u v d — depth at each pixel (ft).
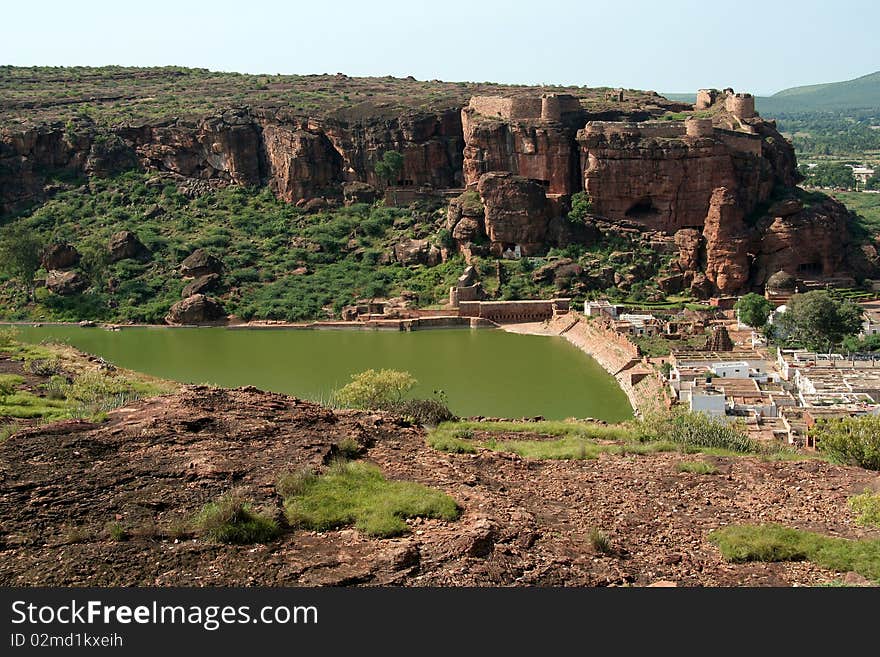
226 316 347.77
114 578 57.72
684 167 372.17
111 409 99.96
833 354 256.93
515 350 291.99
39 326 341.21
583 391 232.32
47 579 57.16
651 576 64.59
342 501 72.13
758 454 109.19
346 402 150.30
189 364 266.57
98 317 348.18
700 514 78.95
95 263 364.58
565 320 323.98
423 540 66.08
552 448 106.73
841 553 68.28
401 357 279.08
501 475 90.22
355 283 369.71
